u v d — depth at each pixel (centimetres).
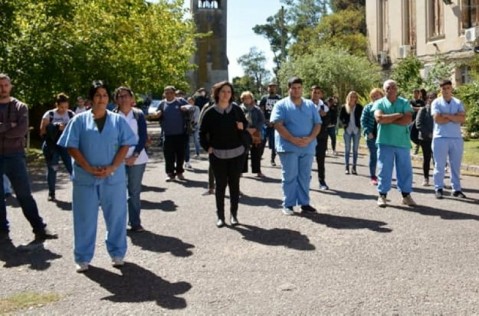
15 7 1856
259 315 471
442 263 607
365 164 1616
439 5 3225
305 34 5022
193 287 546
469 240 703
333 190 1123
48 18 2053
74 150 603
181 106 1305
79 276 591
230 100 820
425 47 3288
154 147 2431
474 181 1238
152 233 777
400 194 1056
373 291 522
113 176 614
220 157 808
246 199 1038
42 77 2011
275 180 1290
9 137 736
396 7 3628
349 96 1375
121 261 623
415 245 683
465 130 2131
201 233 774
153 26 2850
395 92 923
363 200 1001
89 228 611
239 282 558
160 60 2894
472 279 553
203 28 5912
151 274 592
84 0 2322
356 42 4194
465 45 2916
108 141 609
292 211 892
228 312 479
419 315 463
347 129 1378
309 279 562
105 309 492
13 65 1959
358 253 653
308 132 888
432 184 1191
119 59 2342
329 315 467
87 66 2111
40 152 2122
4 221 786
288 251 670
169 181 1294
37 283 571
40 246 720
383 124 923
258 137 1061
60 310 492
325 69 3372
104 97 611
